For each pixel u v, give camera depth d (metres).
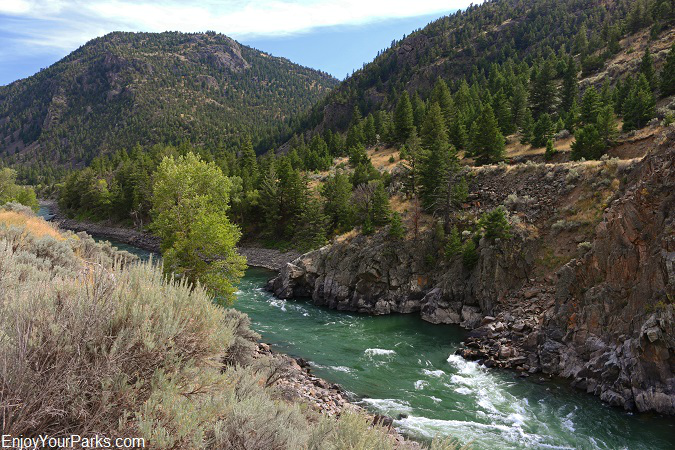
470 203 47.81
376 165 86.31
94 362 4.46
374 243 44.97
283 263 63.69
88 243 24.72
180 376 5.27
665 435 17.84
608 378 21.78
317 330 34.19
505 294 34.78
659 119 50.16
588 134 48.06
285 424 6.39
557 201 39.16
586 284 26.91
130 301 5.37
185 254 28.30
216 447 4.86
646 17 110.19
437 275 41.34
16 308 4.63
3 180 77.31
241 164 105.38
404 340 31.84
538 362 25.97
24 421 3.69
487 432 17.98
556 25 170.38
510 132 73.88
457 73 169.38
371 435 6.54
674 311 20.45
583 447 16.95
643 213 24.66
